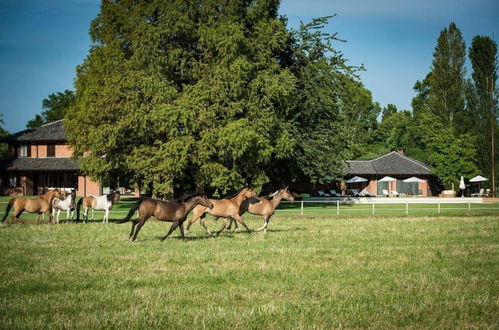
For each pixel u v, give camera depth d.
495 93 70.31
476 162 73.31
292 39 48.84
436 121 75.25
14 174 68.50
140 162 37.00
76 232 22.62
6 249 16.98
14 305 9.83
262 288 11.34
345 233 22.61
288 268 13.73
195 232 22.89
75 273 12.94
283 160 48.56
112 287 11.45
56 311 9.53
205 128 36.12
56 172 68.31
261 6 42.38
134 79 37.53
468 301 10.28
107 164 40.44
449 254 16.25
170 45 39.72
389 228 25.45
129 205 50.22
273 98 39.84
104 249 16.97
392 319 9.12
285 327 8.63
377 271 13.34
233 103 37.44
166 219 18.98
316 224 28.39
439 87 77.56
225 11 40.50
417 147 96.00
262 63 40.84
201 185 38.69
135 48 39.75
